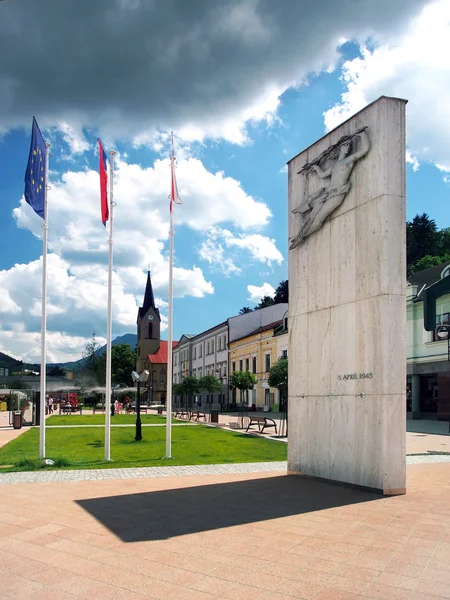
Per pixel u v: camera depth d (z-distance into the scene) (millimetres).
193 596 5094
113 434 25531
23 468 13570
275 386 26547
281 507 8812
